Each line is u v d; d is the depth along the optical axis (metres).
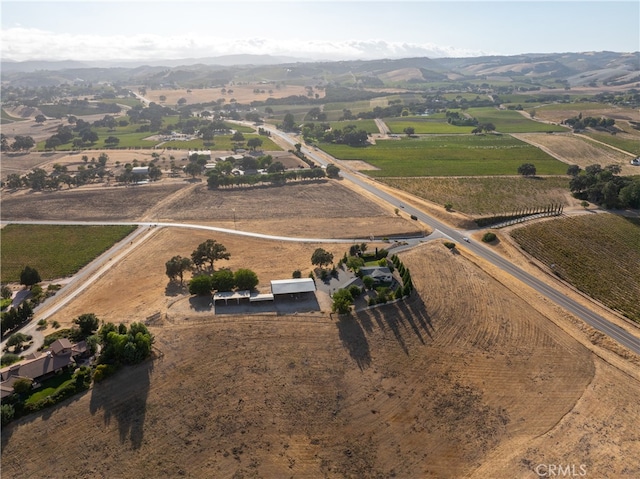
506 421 85.25
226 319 112.19
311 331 108.38
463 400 90.00
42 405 82.81
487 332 110.50
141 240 170.12
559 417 86.12
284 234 174.25
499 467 76.12
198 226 183.62
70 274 146.00
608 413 86.75
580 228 172.88
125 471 74.31
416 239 168.38
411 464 76.81
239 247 163.00
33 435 78.69
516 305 122.31
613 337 110.56
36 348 104.94
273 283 125.00
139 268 147.38
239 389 90.69
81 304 125.56
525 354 103.25
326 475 74.69
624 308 125.50
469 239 168.12
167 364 95.81
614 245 162.12
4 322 110.69
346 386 92.69
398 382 94.25
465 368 98.56
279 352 101.06
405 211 199.50
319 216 194.25
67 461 75.38
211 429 82.00
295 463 76.50
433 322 113.62
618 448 79.25
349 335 107.44
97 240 171.25
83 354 96.88
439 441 81.06
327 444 80.12
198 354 99.25
